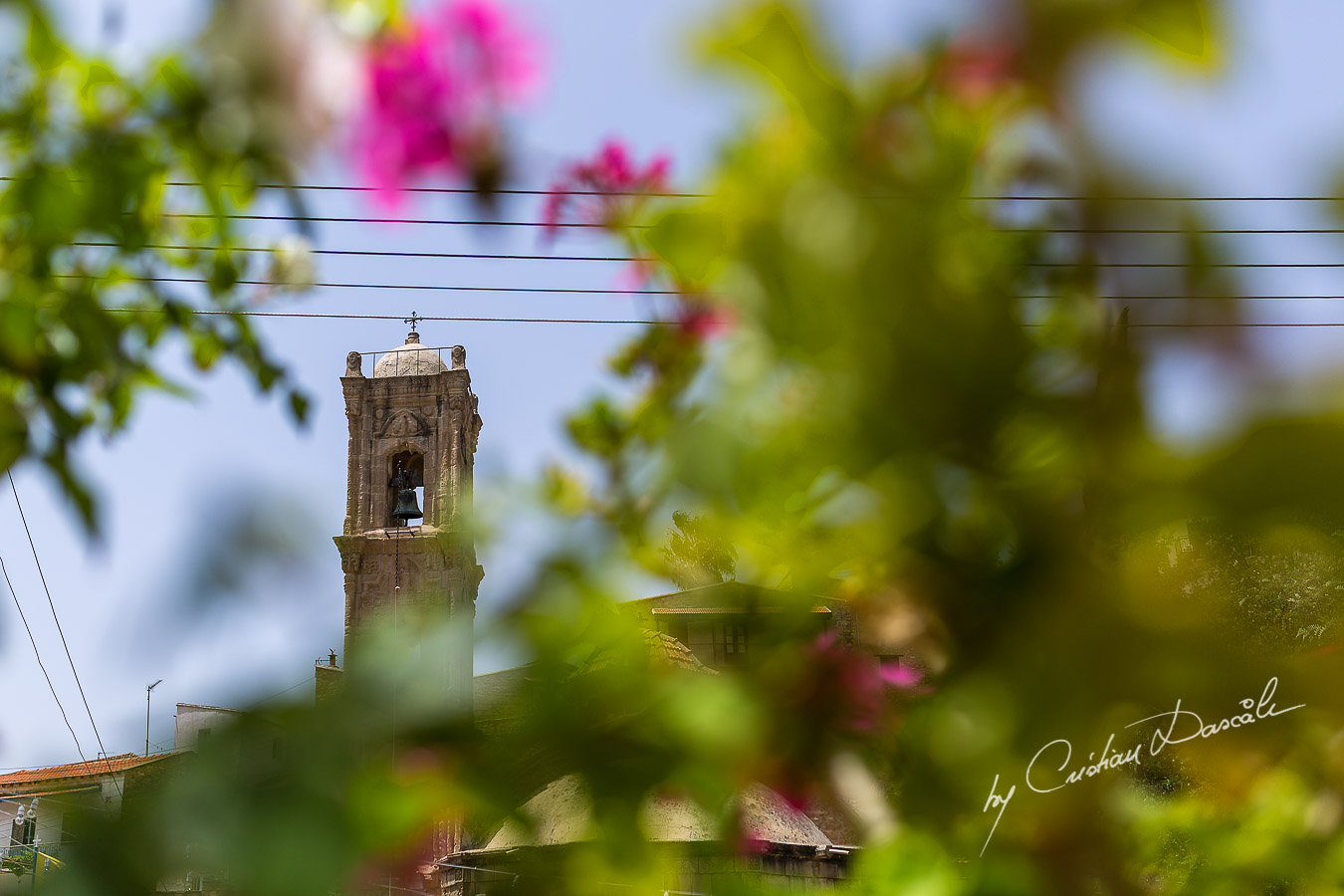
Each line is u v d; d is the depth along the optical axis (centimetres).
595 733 114
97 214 207
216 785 90
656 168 106
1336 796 127
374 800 94
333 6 106
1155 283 97
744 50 96
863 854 120
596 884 111
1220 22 87
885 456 105
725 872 121
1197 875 144
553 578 117
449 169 106
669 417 117
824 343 104
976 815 117
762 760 120
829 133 99
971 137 97
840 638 119
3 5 173
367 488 5603
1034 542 107
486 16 104
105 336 258
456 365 5900
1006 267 100
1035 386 101
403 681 98
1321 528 97
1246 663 102
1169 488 99
